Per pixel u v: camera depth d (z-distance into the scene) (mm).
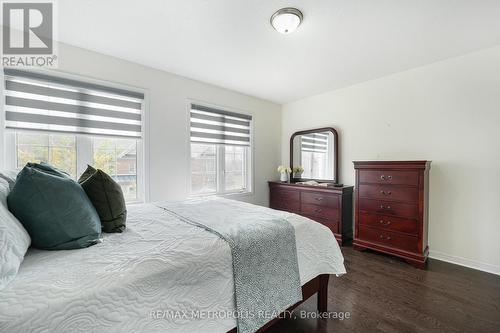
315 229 1614
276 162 4297
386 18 1792
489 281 2078
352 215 3285
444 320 1556
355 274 2225
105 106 2475
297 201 3598
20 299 673
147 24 1905
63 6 1687
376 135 3082
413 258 2398
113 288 784
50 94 2172
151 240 1179
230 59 2533
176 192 2973
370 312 1647
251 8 1693
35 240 1014
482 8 1664
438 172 2580
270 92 3674
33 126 2090
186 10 1721
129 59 2543
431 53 2377
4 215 876
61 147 2285
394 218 2559
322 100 3707
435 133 2600
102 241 1156
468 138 2389
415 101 2740
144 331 826
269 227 1417
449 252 2510
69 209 1071
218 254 1094
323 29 1948
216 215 1707
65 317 681
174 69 2809
